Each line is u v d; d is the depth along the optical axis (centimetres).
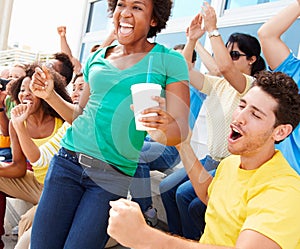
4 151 258
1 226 215
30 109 196
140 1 115
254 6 240
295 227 95
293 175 105
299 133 144
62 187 132
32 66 212
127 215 84
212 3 270
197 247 88
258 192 105
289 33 215
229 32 258
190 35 188
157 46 115
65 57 277
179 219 149
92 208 126
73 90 243
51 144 194
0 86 252
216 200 118
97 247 129
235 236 109
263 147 110
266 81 110
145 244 85
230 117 162
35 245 135
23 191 215
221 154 122
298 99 108
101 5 422
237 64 196
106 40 251
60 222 133
